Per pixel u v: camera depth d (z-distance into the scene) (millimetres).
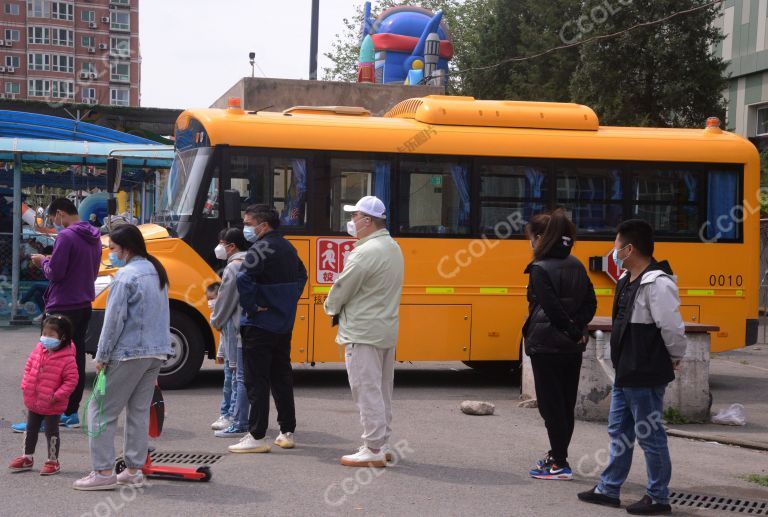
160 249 10516
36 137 20688
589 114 11750
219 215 10641
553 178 11477
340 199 10969
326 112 11453
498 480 6742
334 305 7000
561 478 6750
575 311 6625
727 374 13484
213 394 10266
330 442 7922
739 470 7410
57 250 7887
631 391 5883
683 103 28672
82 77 95750
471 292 11211
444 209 11203
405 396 10734
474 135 11312
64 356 6684
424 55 24797
